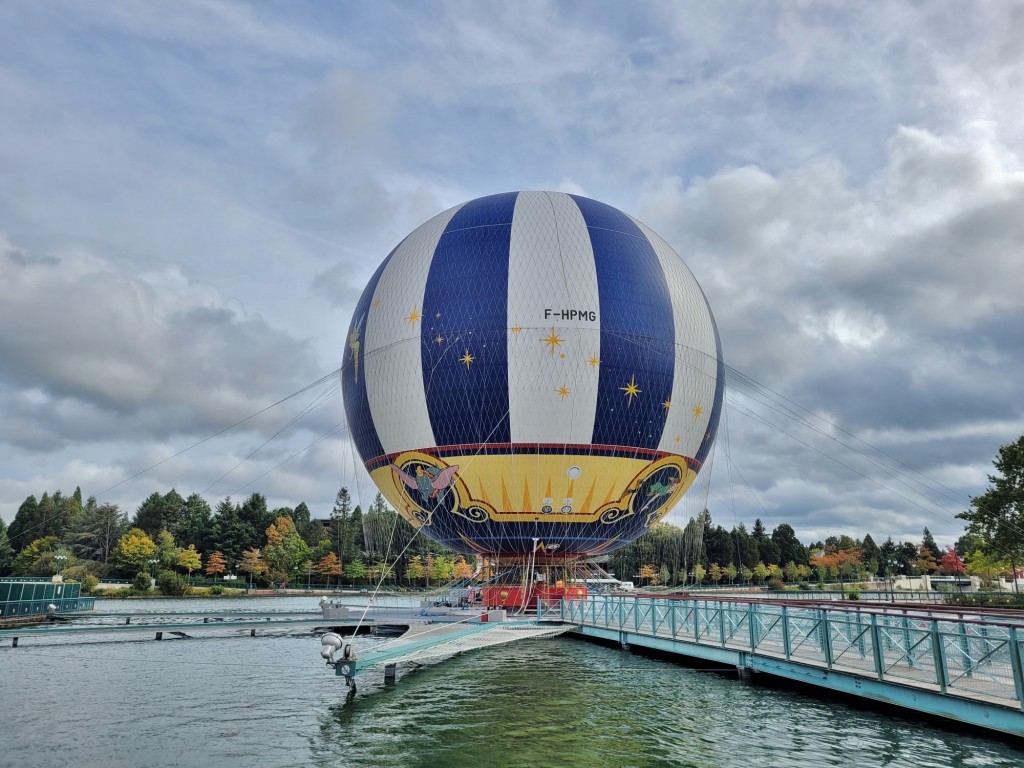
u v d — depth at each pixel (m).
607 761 15.80
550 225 39.12
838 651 21.28
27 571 110.12
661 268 40.47
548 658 31.45
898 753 16.12
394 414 38.91
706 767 15.38
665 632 30.52
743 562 145.12
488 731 18.36
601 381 36.56
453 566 124.12
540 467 36.72
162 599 89.19
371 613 44.09
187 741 17.55
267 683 25.77
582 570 45.44
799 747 16.75
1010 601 57.00
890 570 172.00
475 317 37.09
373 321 40.41
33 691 24.39
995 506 58.81
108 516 129.38
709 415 41.75
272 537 122.00
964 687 17.12
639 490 38.62
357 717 20.02
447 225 40.91
